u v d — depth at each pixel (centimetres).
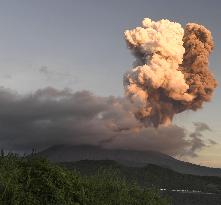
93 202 2639
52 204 2273
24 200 2178
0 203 2070
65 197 2398
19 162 2542
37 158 2578
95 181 2992
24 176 2409
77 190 2589
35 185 2342
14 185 2225
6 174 2322
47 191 2334
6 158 2544
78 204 2427
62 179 2506
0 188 2188
